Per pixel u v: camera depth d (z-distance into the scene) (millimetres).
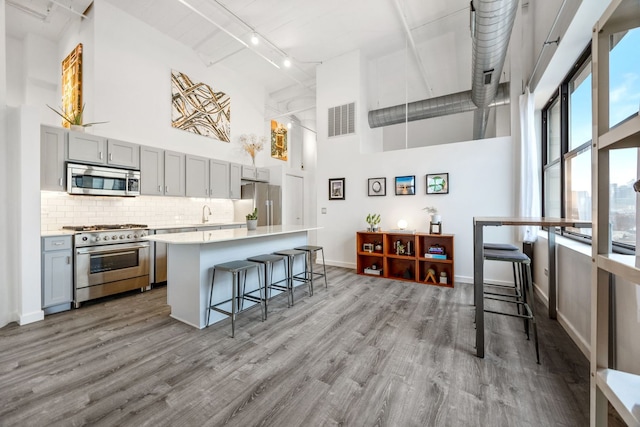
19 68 4145
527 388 1655
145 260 3602
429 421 1403
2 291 2514
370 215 4801
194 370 1842
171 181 4230
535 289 3447
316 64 5391
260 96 6258
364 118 5094
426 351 2088
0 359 1956
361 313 2861
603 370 910
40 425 1370
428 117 4789
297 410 1484
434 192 4266
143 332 2416
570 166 2873
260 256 3039
